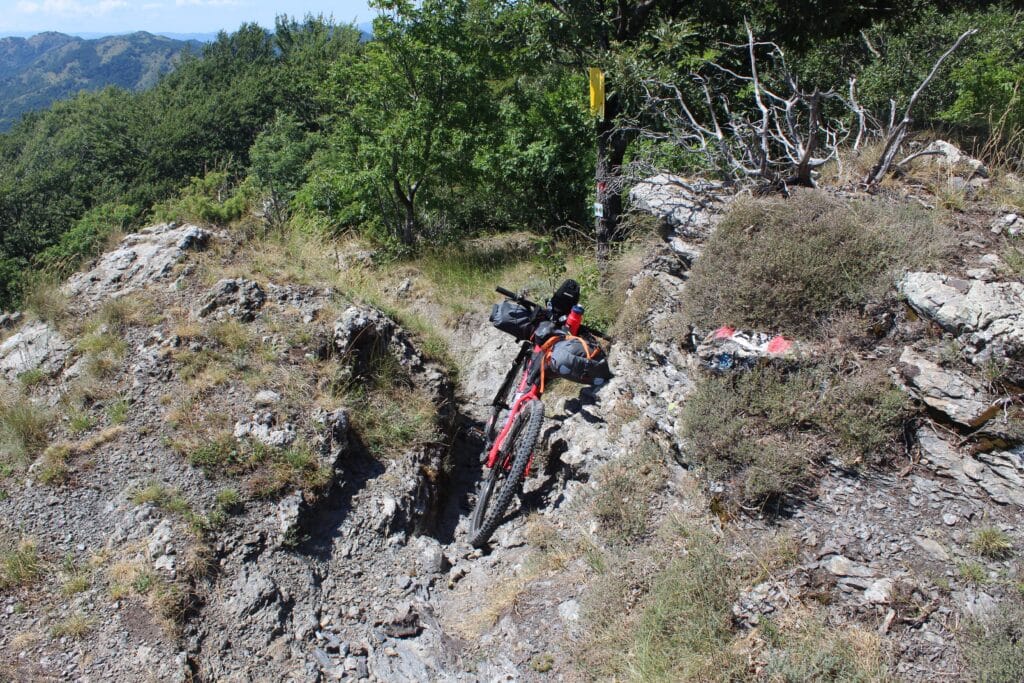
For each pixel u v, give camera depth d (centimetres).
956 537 330
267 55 6081
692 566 356
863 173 562
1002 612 298
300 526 404
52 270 621
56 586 353
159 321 529
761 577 340
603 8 842
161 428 439
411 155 1095
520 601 387
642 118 813
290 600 371
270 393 470
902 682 288
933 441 357
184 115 4547
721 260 470
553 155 1177
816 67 916
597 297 667
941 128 712
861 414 370
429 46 1068
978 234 440
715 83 855
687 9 870
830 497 361
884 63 846
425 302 804
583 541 409
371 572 404
